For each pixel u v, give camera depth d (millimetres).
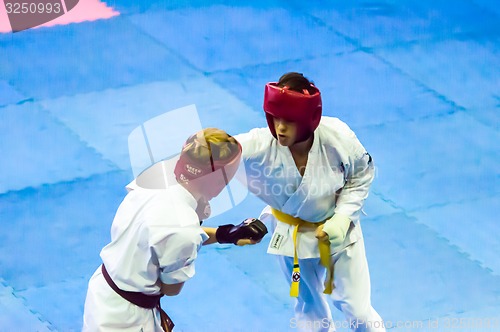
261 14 26000
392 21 25891
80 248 16422
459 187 18531
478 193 18359
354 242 12578
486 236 16953
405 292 15305
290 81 11375
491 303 15047
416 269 15922
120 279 10906
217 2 26547
